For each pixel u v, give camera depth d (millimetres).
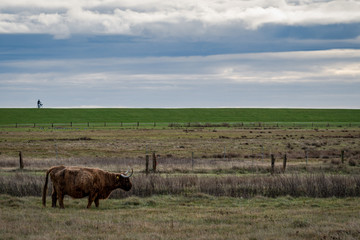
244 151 92312
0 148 95062
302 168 56656
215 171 53594
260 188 36406
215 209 29141
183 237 19844
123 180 30625
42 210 27594
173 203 31812
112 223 23078
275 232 20875
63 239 19422
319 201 33031
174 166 57688
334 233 20438
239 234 20688
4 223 22531
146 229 21797
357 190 35969
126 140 121000
